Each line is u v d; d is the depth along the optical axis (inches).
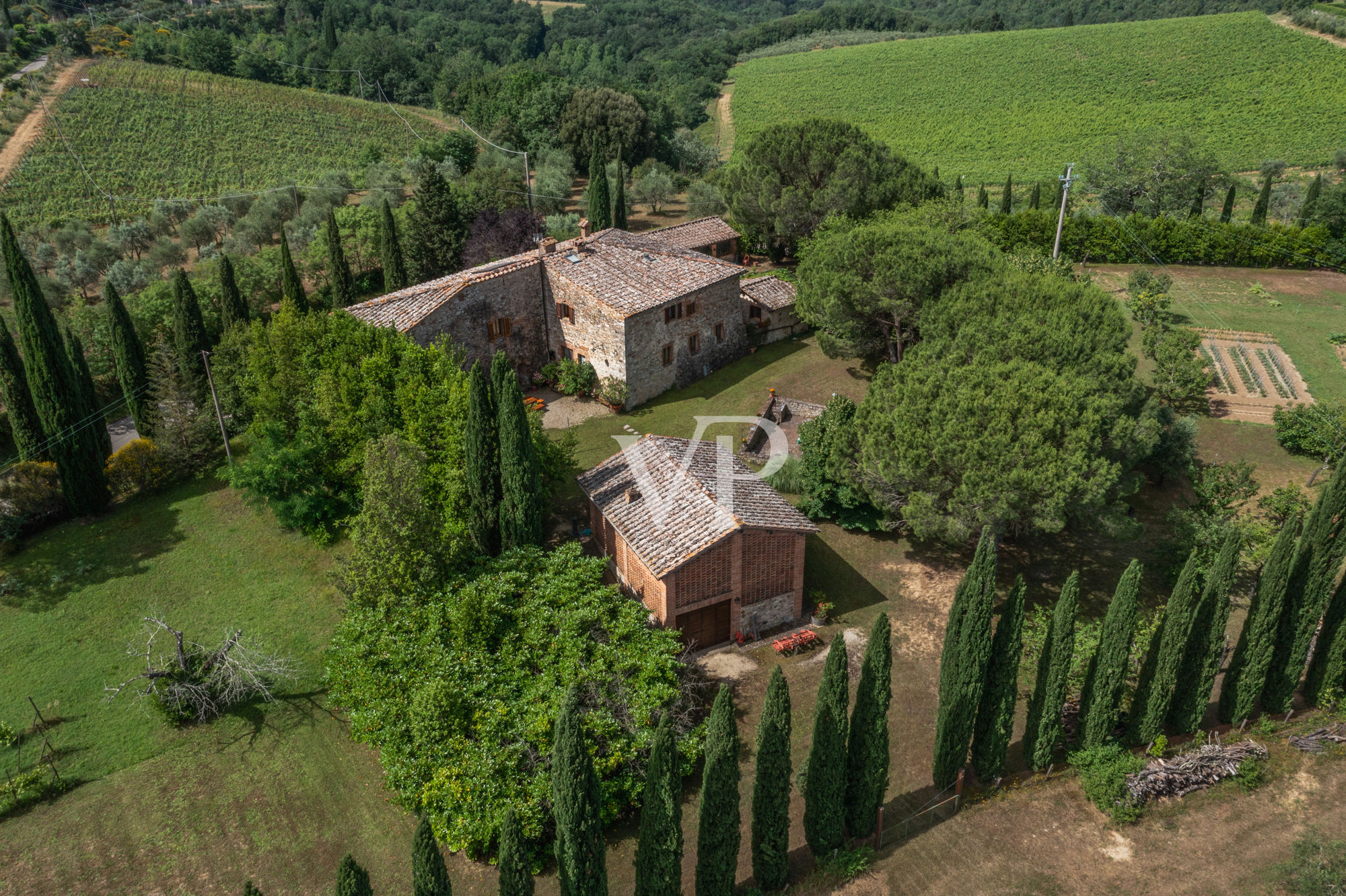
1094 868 809.5
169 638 1162.6
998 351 1214.9
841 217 2156.7
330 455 1375.5
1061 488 1021.2
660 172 3590.1
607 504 1175.6
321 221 2842.0
